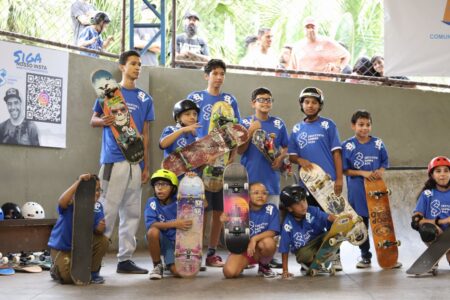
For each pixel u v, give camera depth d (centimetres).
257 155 640
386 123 895
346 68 958
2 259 608
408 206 848
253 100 650
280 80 869
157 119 830
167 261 578
